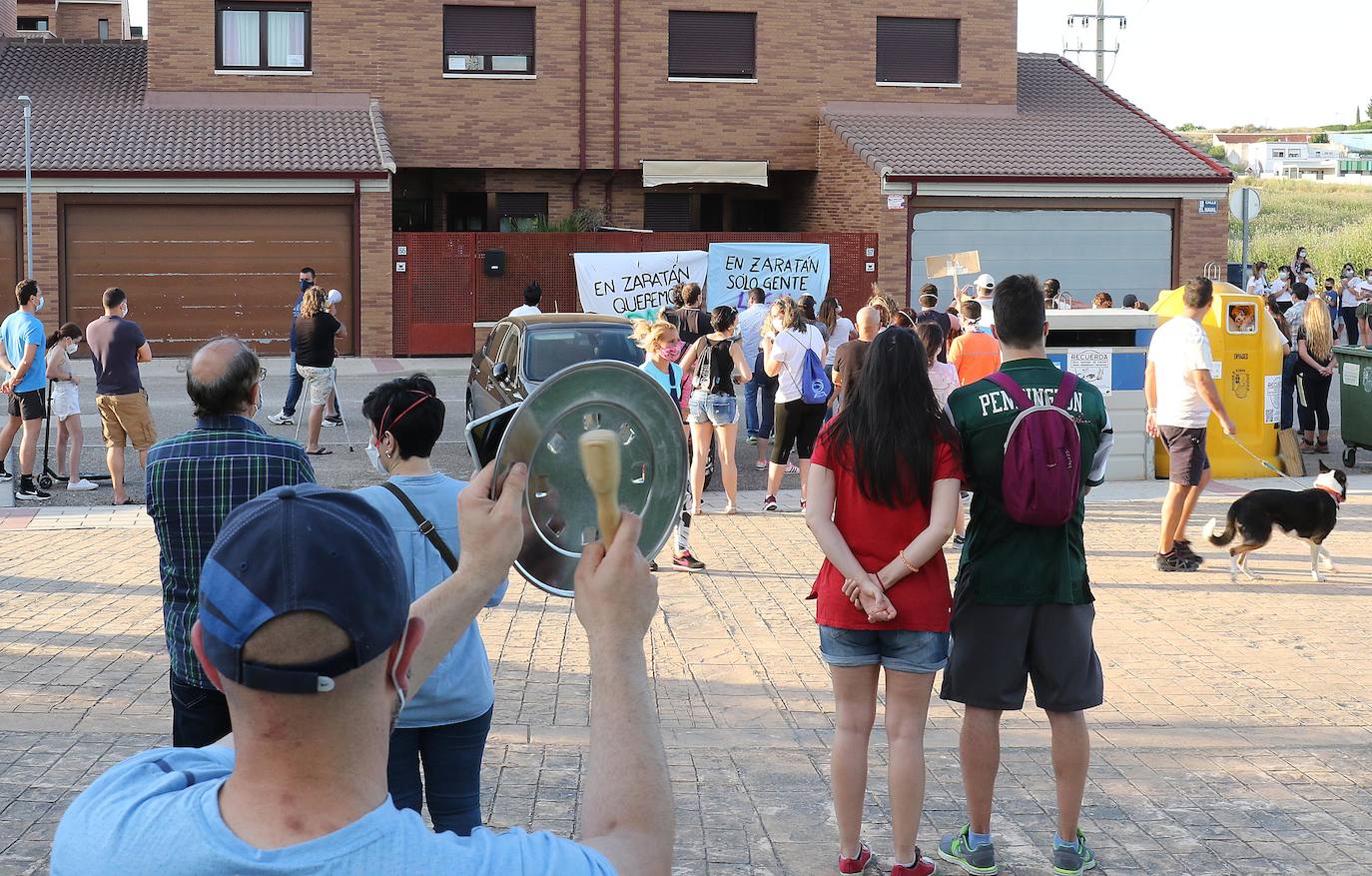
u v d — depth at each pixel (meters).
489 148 27.58
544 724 6.21
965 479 4.64
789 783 5.56
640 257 24.22
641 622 1.66
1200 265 27.66
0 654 7.16
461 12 27.30
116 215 23.98
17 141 24.09
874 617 4.54
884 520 4.66
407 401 3.82
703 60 28.41
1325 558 9.64
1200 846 4.96
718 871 4.70
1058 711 4.68
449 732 3.89
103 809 1.50
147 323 24.28
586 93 27.84
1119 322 13.32
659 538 1.95
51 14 43.50
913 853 4.64
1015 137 28.36
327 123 26.11
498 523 1.83
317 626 1.35
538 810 5.16
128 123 25.31
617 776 1.58
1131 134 29.00
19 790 5.17
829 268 25.52
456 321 25.08
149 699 6.44
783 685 6.97
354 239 24.66
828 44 28.67
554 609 8.36
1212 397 9.26
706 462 11.63
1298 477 13.78
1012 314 4.68
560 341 12.44
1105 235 27.34
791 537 10.68
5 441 12.04
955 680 4.71
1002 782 5.65
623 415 1.90
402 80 27.11
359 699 1.41
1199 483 9.50
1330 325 15.39
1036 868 4.77
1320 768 5.82
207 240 24.33
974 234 26.78
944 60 29.30
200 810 1.44
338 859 1.40
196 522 4.01
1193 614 8.45
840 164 27.81
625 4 27.81
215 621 1.36
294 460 4.10
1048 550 4.61
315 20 26.62
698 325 13.33
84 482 12.56
